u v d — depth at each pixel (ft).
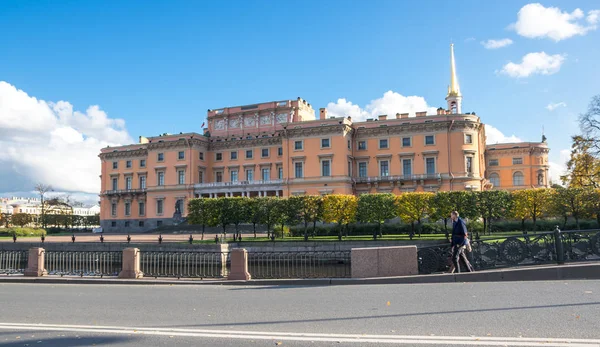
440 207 165.89
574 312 34.04
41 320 37.47
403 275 56.95
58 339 30.76
